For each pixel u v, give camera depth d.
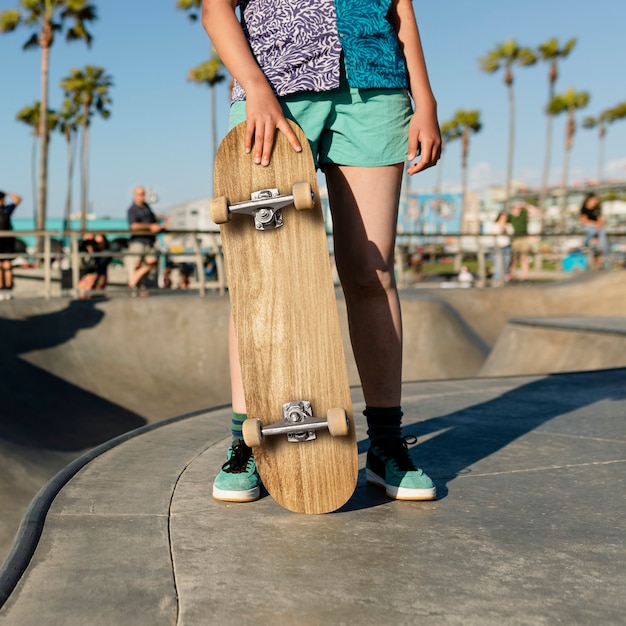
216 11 1.68
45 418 7.64
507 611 1.18
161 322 9.39
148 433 2.57
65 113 43.28
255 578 1.31
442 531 1.58
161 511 1.69
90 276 11.95
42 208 27.78
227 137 1.62
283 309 1.62
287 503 1.65
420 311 10.13
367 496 1.85
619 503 1.79
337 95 1.73
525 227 13.90
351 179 1.77
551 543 1.50
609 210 78.19
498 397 3.48
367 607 1.19
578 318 8.71
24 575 1.30
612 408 3.17
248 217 1.62
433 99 1.79
